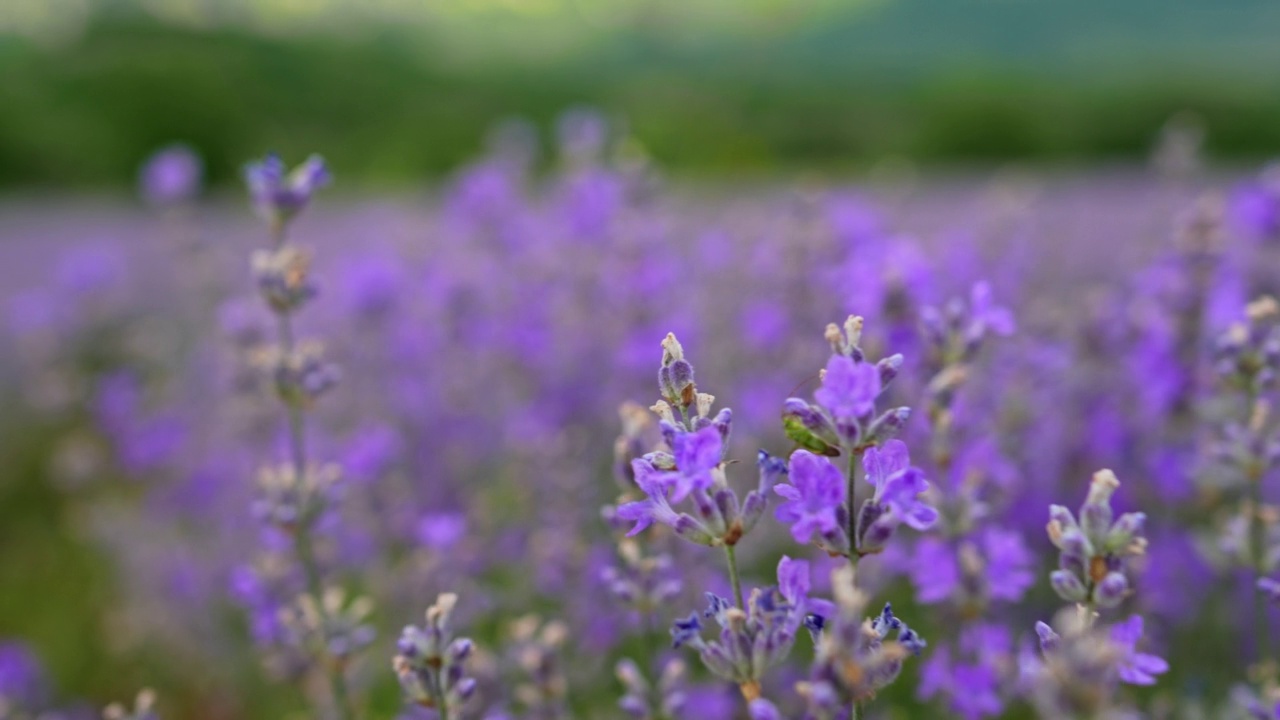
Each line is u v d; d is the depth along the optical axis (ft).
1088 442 15.48
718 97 84.02
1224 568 13.12
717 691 12.22
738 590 6.68
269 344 17.43
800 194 17.97
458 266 20.93
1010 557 10.32
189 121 74.08
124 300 28.50
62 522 25.62
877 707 12.57
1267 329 10.40
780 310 17.66
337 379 12.26
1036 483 15.40
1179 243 14.76
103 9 90.58
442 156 73.51
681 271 20.44
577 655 14.19
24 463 27.68
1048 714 5.04
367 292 20.18
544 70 104.73
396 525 16.93
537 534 15.88
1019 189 21.70
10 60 80.79
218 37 91.71
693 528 6.68
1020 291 19.60
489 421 20.80
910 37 150.71
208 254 22.65
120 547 20.92
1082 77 90.79
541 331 19.43
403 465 19.07
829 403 6.46
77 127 73.20
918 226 28.96
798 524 6.13
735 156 63.21
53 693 18.58
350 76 91.76
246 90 82.17
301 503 11.90
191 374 24.81
